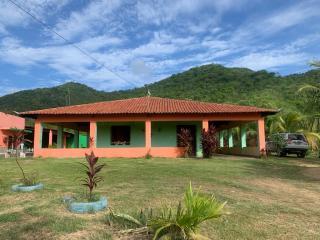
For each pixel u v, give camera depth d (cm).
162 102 2645
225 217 649
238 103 3866
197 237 466
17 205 722
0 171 1334
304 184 1140
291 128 3017
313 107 2488
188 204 475
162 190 898
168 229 479
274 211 717
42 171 1338
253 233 558
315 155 2686
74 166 1532
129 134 2497
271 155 2594
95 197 725
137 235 512
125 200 764
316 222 645
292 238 544
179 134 2275
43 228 552
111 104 2577
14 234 525
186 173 1280
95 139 2252
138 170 1373
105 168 1449
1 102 5512
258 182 1134
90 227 561
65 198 741
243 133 2706
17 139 1223
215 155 2562
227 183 1056
